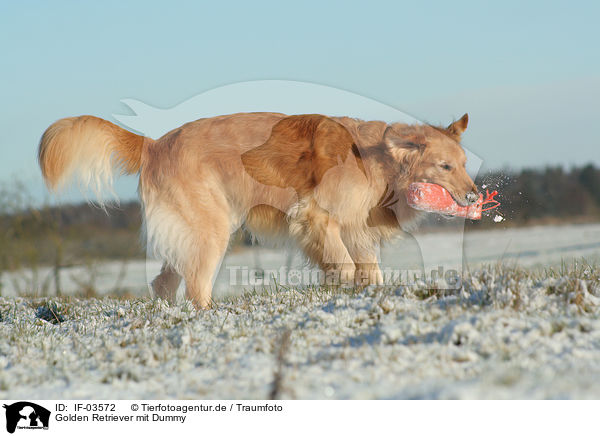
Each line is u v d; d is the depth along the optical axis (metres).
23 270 18.77
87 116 7.55
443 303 5.41
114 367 4.44
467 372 3.67
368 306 5.62
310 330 4.97
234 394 3.68
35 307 8.91
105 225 19.69
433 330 4.55
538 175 42.28
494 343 4.06
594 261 8.00
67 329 6.45
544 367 3.59
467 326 4.32
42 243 18.56
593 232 32.47
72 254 18.77
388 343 4.44
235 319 5.88
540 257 19.28
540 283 5.70
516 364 3.64
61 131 7.43
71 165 7.53
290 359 4.21
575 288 5.21
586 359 3.71
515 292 5.18
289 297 6.90
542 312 4.74
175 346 5.02
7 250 18.34
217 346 4.88
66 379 4.26
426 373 3.69
